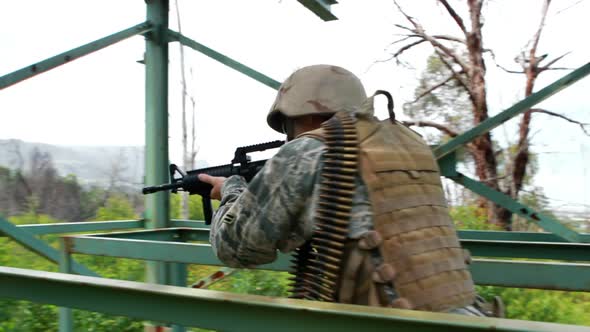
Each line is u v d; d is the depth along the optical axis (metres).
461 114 14.44
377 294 1.65
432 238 1.73
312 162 1.78
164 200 5.28
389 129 1.88
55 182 16.73
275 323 1.45
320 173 1.77
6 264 8.19
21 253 8.80
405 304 1.61
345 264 1.71
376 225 1.68
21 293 1.84
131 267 8.01
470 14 13.70
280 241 1.85
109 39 4.81
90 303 1.73
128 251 3.29
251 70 5.23
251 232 1.84
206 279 4.86
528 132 13.41
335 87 2.00
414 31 14.16
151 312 1.63
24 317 5.73
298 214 1.81
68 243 3.50
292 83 2.04
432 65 14.66
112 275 7.61
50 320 5.77
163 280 4.75
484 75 13.81
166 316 1.61
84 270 4.44
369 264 1.67
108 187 17.80
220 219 2.01
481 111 13.84
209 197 2.64
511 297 7.65
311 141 1.82
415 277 1.65
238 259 1.96
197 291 1.58
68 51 4.48
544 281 2.36
